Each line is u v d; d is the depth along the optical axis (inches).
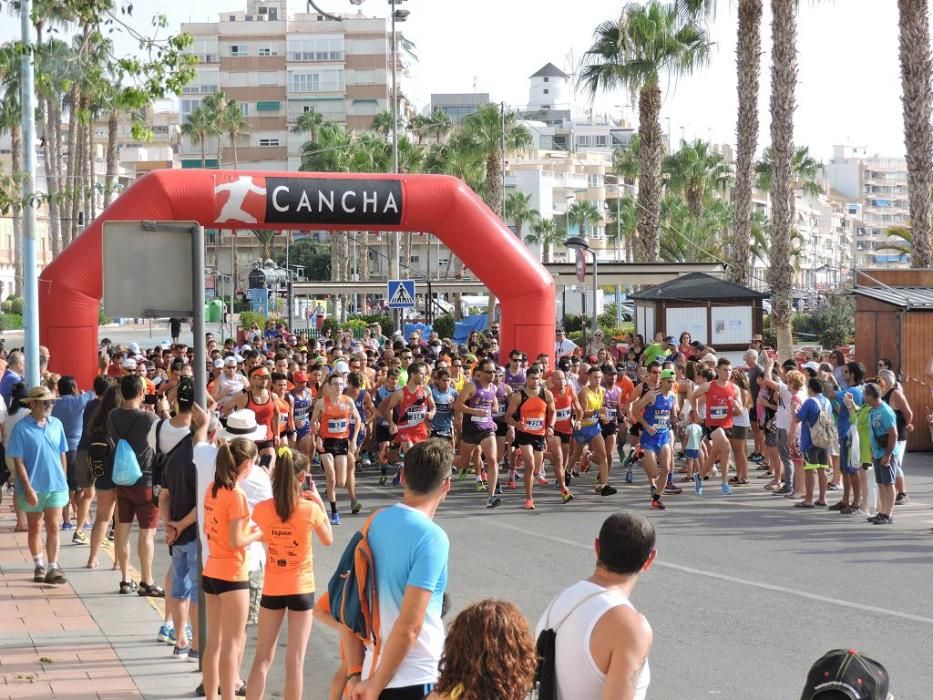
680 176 3159.5
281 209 756.6
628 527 153.3
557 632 152.1
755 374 730.2
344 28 4441.4
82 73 564.4
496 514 583.2
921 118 1017.5
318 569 447.8
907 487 659.4
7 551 472.7
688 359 858.1
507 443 681.0
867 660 140.6
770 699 281.1
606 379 658.2
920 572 430.6
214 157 4530.0
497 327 1266.0
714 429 642.8
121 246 289.6
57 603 381.4
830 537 506.9
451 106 5762.8
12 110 1595.7
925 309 807.7
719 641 334.6
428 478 187.5
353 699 183.6
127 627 350.0
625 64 1555.1
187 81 572.4
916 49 1013.8
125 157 4510.3
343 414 563.2
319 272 4266.7
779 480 656.4
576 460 668.7
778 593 396.2
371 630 186.4
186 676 299.4
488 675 139.1
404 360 795.4
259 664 261.1
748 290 1155.9
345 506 608.1
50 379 513.0
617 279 1438.2
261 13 4650.6
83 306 747.4
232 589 268.2
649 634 148.6
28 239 690.8
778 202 1182.3
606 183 5027.1
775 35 1168.8
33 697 280.8
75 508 552.7
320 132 3277.6
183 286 295.0
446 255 4407.0
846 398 567.8
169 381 666.8
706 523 547.5
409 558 183.2
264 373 575.5
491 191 2536.9
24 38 600.4
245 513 266.7
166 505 316.2
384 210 774.5
